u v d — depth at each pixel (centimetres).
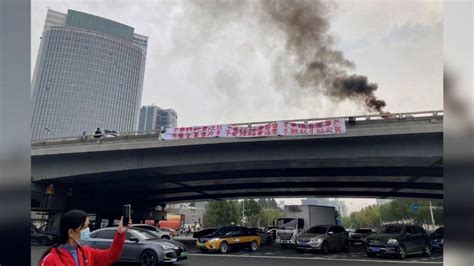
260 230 3291
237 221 8206
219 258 1923
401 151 2403
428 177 3344
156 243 1458
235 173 3397
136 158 2945
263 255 2114
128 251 1449
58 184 3372
